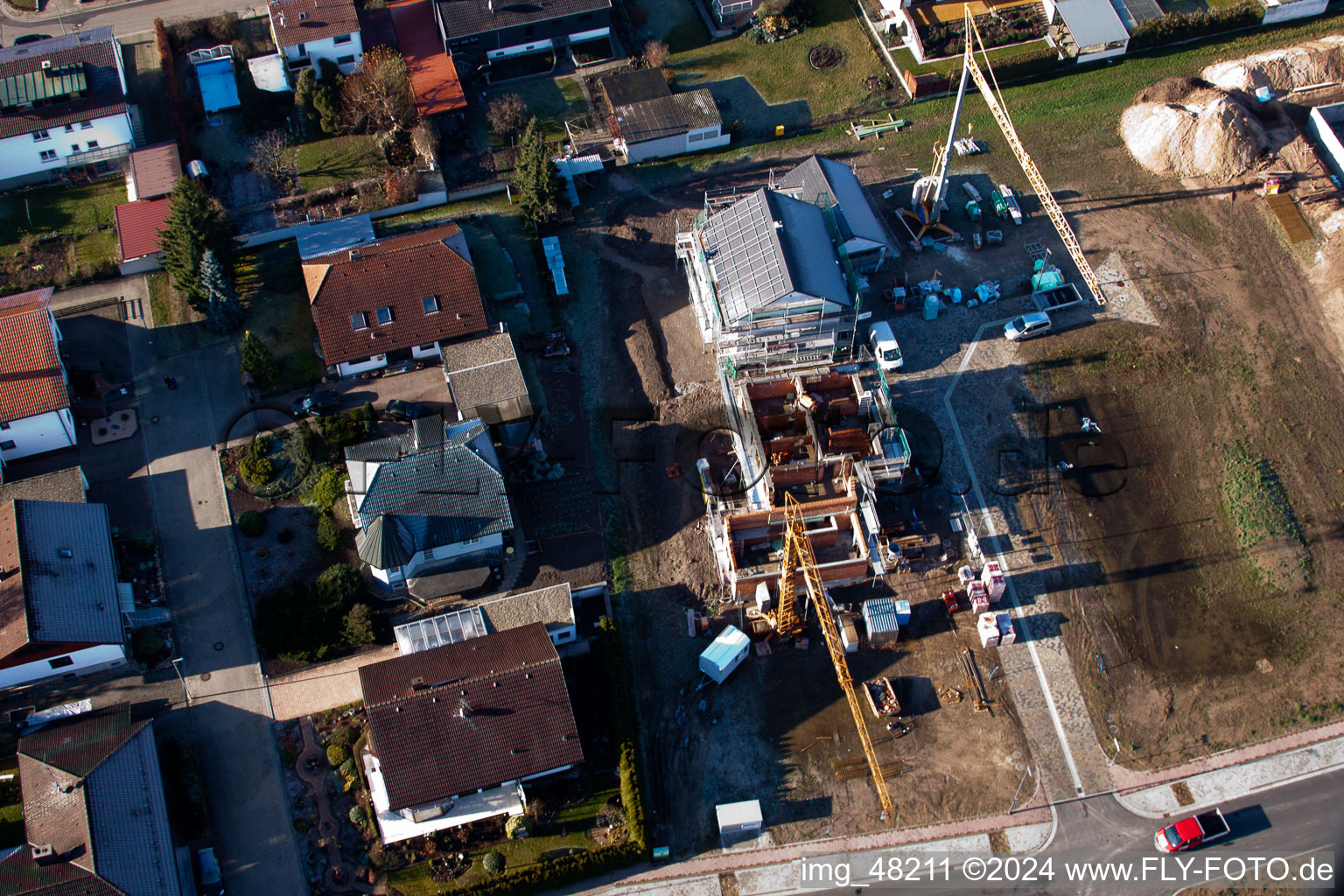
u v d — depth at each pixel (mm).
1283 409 94062
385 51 113750
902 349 98062
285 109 114500
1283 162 109688
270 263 102500
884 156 113125
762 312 92500
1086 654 81625
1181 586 84812
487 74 120188
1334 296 100438
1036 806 75375
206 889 70312
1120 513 88562
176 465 89250
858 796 75812
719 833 74312
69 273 100312
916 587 85062
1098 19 120000
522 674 73188
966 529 87438
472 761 70875
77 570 78562
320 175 109000
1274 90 115312
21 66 106812
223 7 125188
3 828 71375
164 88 115500
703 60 123562
